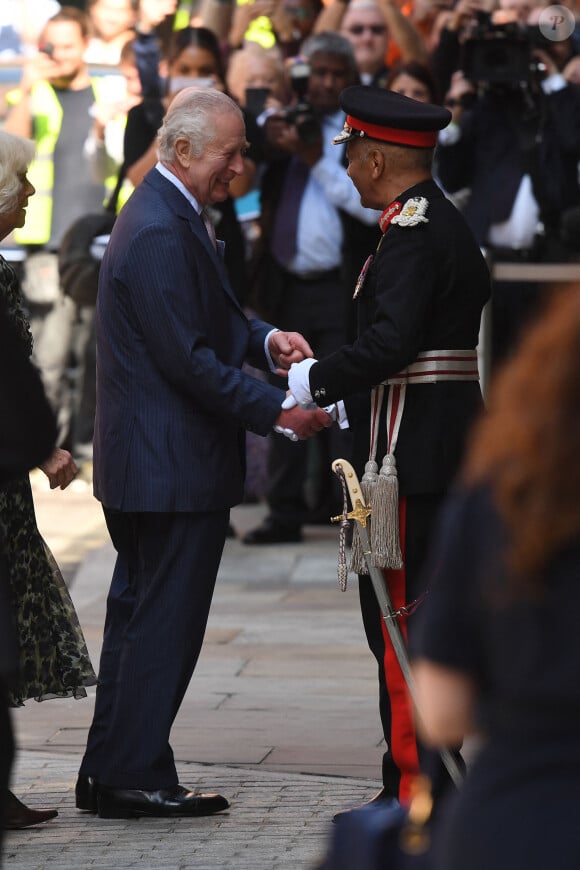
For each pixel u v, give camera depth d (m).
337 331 27.84
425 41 32.03
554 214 27.64
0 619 9.36
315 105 27.53
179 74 28.59
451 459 13.57
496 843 6.36
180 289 14.49
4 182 14.16
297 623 23.50
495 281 26.95
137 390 14.70
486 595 6.65
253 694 19.47
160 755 14.84
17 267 35.12
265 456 31.64
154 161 28.59
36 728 18.31
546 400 6.52
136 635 14.88
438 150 27.78
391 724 13.93
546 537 6.46
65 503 34.56
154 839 14.22
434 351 13.65
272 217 28.09
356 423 14.42
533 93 27.56
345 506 13.95
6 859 13.65
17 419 9.33
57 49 34.09
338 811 14.95
